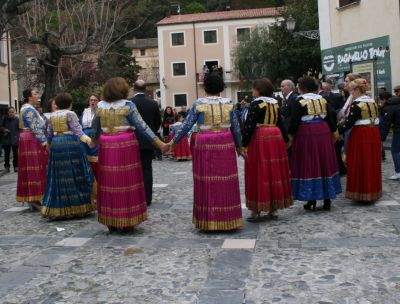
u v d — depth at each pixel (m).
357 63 18.53
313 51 30.05
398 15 16.91
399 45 16.95
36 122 7.82
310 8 30.72
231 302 4.06
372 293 4.14
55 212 7.33
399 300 3.99
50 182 7.39
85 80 33.84
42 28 18.67
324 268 4.79
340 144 10.04
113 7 22.41
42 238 6.42
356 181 7.54
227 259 5.19
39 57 18.42
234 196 6.22
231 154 6.20
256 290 4.30
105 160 6.24
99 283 4.65
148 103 8.20
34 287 4.60
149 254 5.48
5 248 5.98
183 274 4.79
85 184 7.49
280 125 6.91
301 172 7.17
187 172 13.12
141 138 7.96
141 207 6.38
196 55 52.59
